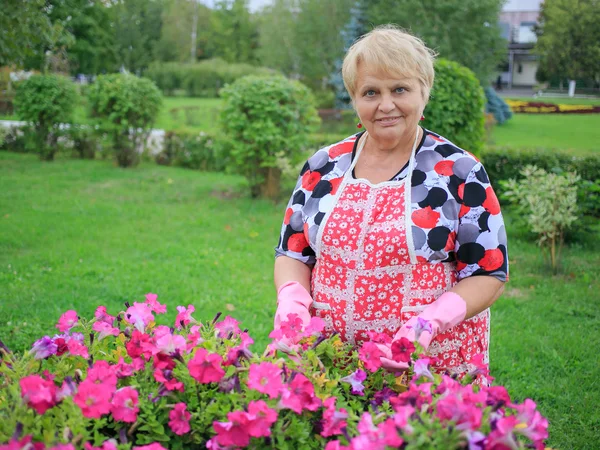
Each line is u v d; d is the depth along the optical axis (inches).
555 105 1106.7
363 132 86.3
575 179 246.4
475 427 56.3
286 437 64.4
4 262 240.1
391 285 77.7
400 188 78.2
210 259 255.8
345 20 1332.4
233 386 66.7
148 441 64.6
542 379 154.1
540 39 1330.0
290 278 84.0
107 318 83.2
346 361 77.2
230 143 378.3
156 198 383.9
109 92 500.1
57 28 298.8
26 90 533.6
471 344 79.6
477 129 352.2
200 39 2142.0
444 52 1078.4
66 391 64.6
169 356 69.2
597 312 202.2
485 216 75.9
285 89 365.7
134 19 1931.6
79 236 285.6
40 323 177.3
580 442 124.4
